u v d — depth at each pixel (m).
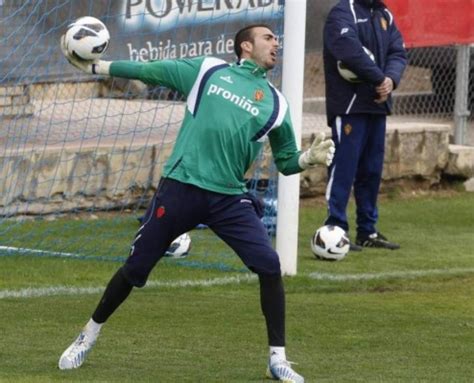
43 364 22.19
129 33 38.47
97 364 22.27
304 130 46.25
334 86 36.03
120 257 34.56
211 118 21.03
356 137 36.12
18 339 24.38
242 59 21.47
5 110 39.19
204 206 21.19
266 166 37.44
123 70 21.39
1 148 38.75
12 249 34.47
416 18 47.62
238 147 21.11
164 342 24.44
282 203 32.38
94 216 40.06
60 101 40.09
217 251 35.88
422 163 47.56
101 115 40.56
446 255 36.78
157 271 32.72
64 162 39.38
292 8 31.97
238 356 23.28
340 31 35.25
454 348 24.33
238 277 32.22
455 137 50.47
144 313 27.31
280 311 21.16
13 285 30.34
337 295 30.27
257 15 37.59
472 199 47.28
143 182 41.00
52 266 32.97
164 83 21.42
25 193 38.72
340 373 21.91
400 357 23.41
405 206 45.41
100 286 30.53
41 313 27.05
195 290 30.45
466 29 49.12
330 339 25.02
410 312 28.08
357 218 37.91
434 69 52.75
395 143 46.69
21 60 38.84
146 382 20.80
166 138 41.25
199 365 22.39
